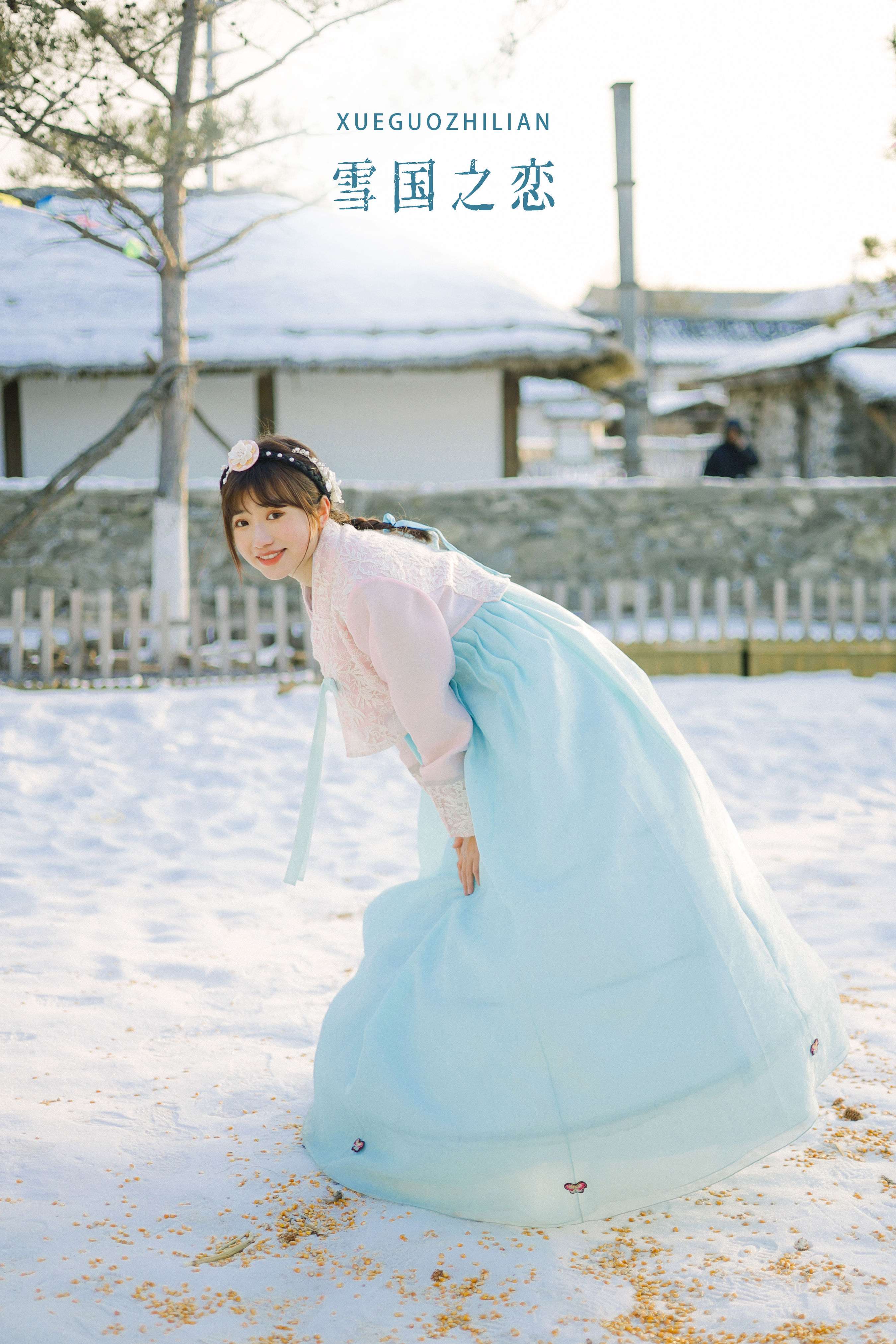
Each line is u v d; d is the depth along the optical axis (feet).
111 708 26.21
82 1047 10.09
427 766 7.36
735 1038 6.81
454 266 56.08
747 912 7.27
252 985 11.86
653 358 143.95
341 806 20.65
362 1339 5.92
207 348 46.47
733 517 45.09
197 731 24.73
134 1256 6.77
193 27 28.58
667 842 7.01
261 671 30.37
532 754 7.09
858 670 30.91
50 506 32.22
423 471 51.37
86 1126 8.51
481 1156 6.96
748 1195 7.45
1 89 27.09
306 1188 7.63
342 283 51.98
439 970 7.46
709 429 112.98
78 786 21.16
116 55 27.68
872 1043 9.84
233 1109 8.89
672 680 30.30
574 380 53.78
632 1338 5.89
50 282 52.06
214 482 42.93
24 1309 6.16
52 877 16.55
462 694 7.54
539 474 156.04
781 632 31.50
